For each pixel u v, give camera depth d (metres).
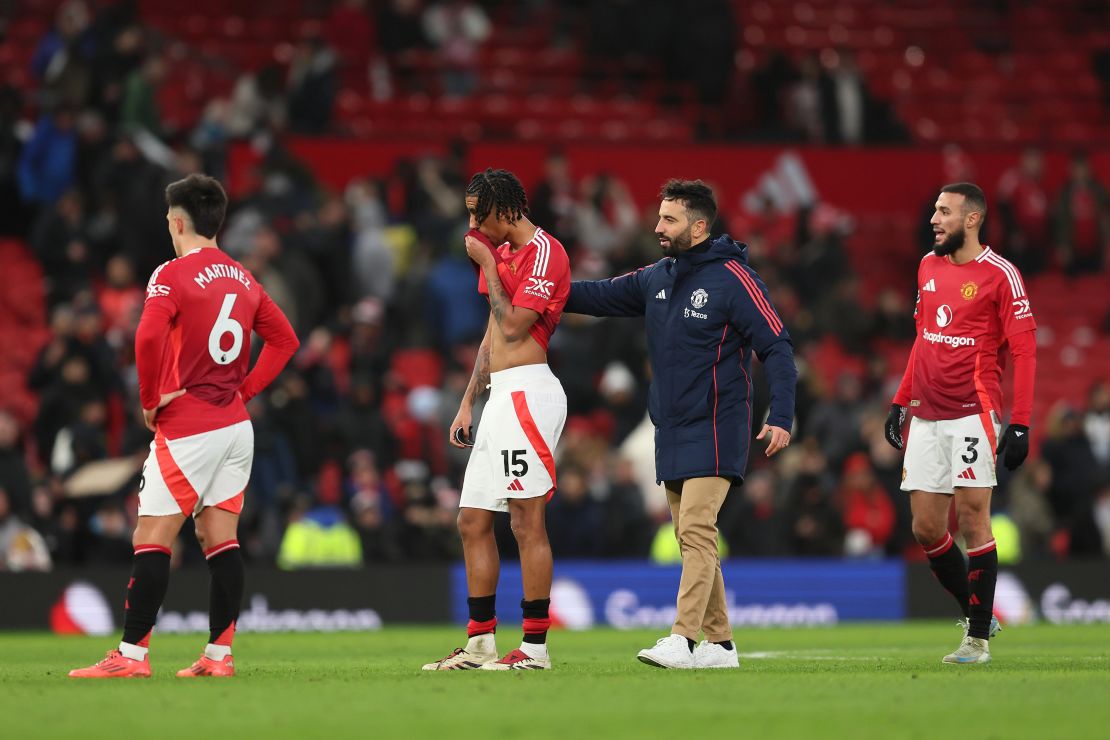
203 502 27.08
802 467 60.09
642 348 70.19
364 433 60.22
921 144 85.19
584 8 97.31
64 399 58.47
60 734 18.70
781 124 86.94
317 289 66.44
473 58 90.88
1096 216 83.31
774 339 28.70
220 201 27.31
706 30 89.25
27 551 53.09
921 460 32.06
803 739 18.38
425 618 55.53
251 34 89.62
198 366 26.72
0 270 74.25
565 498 58.31
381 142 78.75
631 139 84.25
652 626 57.06
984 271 31.31
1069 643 42.78
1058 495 64.50
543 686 24.41
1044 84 99.88
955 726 19.47
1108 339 83.69
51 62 78.19
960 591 33.03
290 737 18.47
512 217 28.33
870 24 100.88
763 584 58.06
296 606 54.06
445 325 71.19
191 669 27.19
